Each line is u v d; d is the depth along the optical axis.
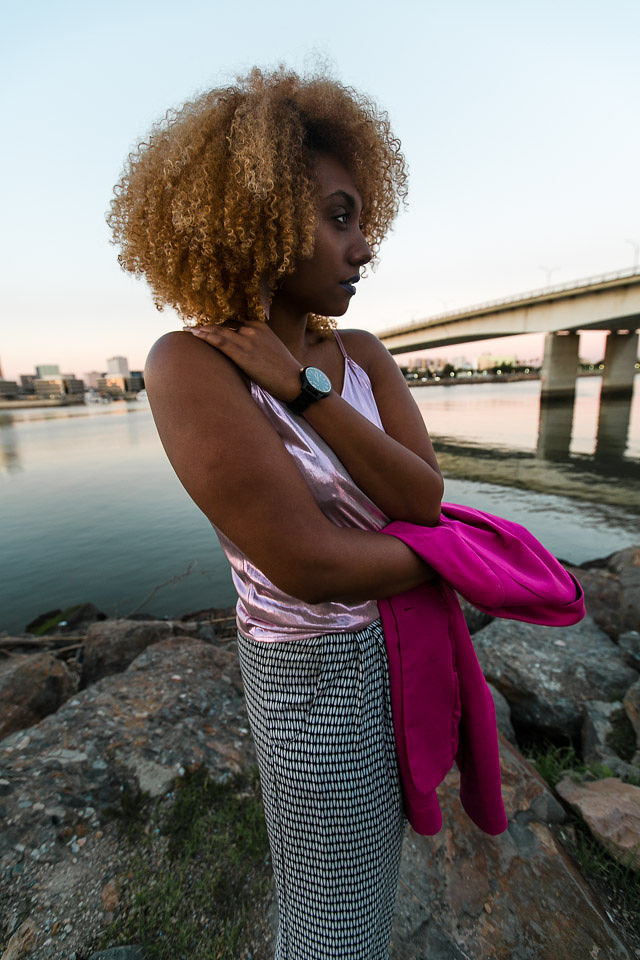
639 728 2.42
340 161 0.80
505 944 1.48
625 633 3.30
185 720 2.39
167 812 1.92
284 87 0.80
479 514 0.99
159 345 0.71
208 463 0.64
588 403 54.41
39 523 16.47
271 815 0.84
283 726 0.77
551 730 2.71
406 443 0.94
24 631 8.24
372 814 0.79
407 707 0.81
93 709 2.41
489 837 1.78
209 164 0.69
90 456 32.03
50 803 1.88
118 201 0.82
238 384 0.69
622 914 1.61
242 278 0.73
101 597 9.88
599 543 11.84
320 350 0.89
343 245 0.77
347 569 0.69
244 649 0.85
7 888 1.62
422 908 1.57
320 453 0.74
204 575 10.66
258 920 1.59
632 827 1.82
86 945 1.50
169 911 1.59
